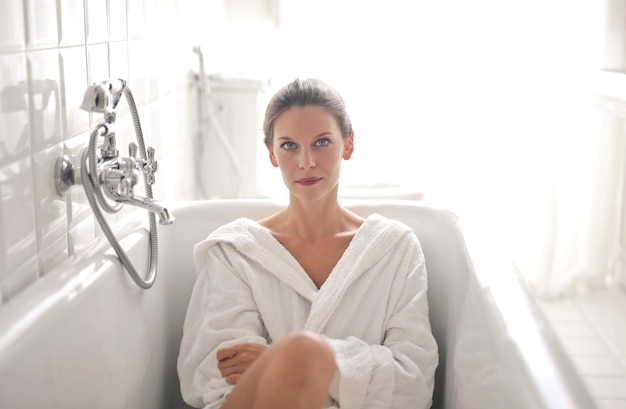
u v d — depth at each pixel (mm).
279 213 1668
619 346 1814
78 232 1521
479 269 1472
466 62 2826
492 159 2873
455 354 1509
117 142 1786
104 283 1393
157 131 2219
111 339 1396
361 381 1374
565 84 2746
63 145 1441
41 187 1344
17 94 1246
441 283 1728
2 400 1009
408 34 2828
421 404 1440
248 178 2910
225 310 1516
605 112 2600
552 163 2693
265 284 1552
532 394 979
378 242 1558
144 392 1554
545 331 1174
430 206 1822
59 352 1197
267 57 2969
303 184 1531
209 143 2881
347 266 1542
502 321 1219
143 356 1552
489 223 2816
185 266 1792
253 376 1175
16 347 1082
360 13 2830
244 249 1569
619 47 2693
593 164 2559
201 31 2844
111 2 1740
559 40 2738
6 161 1212
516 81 2803
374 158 2928
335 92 1567
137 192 1926
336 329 1506
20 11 1253
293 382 1078
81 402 1262
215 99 2869
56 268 1378
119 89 1430
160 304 1685
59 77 1420
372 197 2801
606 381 1590
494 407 1133
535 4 2744
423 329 1503
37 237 1332
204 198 2914
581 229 2473
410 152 2920
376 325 1516
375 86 2875
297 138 1511
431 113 2883
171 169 2436
